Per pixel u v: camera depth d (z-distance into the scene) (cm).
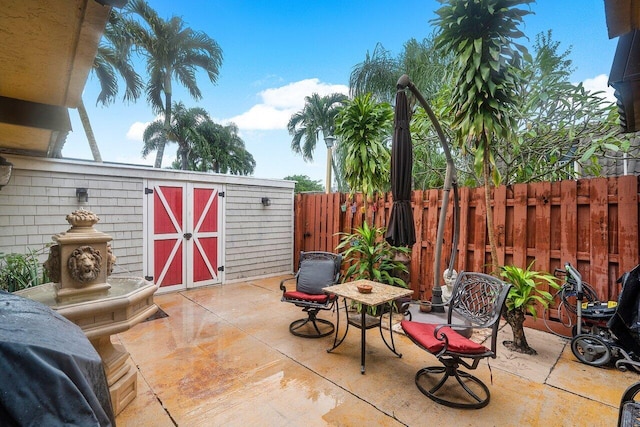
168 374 257
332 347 308
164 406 214
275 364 275
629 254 294
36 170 391
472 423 198
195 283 537
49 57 150
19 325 77
